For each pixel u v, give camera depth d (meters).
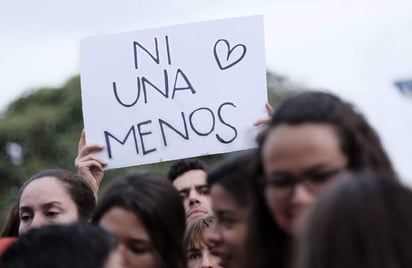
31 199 4.44
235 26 5.01
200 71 5.02
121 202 3.58
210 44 5.02
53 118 17.61
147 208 3.57
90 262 2.77
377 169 2.84
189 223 4.63
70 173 4.56
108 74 5.07
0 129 17.41
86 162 4.93
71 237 2.82
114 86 5.05
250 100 4.96
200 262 4.57
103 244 2.83
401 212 2.35
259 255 3.04
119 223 3.57
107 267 2.82
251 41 4.99
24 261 2.78
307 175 2.77
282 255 3.02
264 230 3.04
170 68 5.04
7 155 17.31
